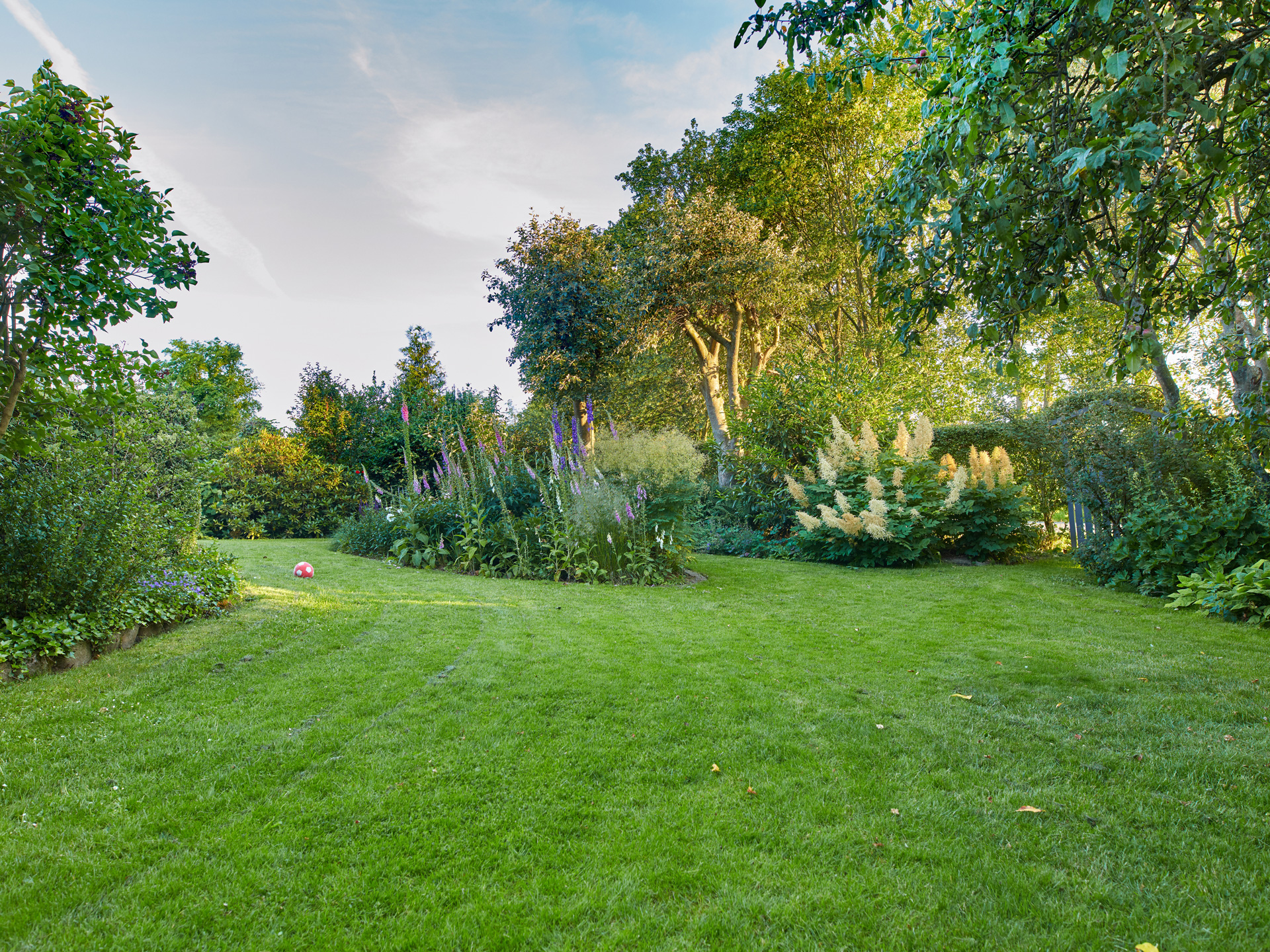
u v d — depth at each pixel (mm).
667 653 4172
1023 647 4340
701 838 2020
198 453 6281
